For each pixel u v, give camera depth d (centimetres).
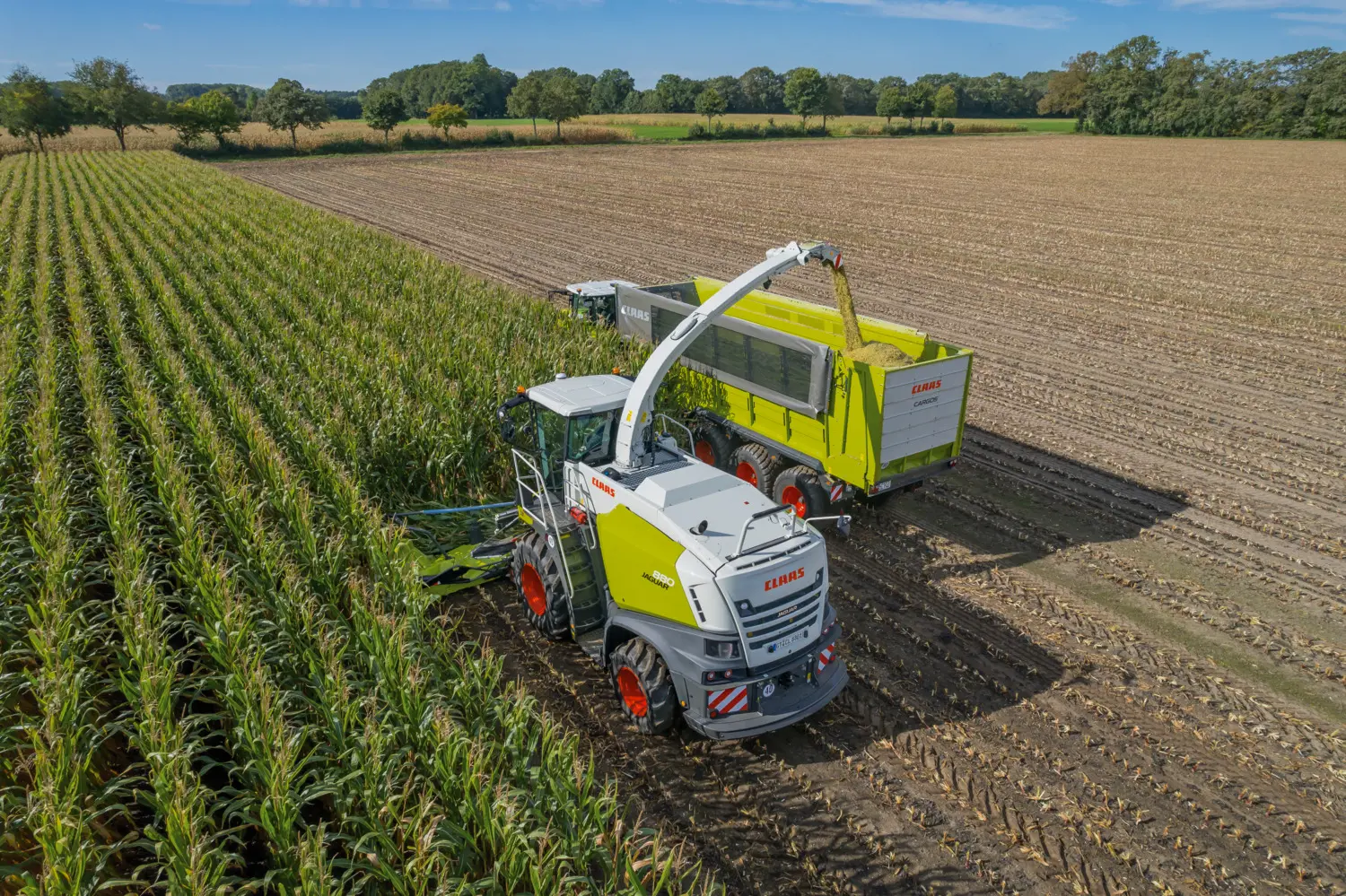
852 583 1041
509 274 2764
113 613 699
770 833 657
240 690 608
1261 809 682
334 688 617
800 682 754
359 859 558
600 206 4250
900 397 1020
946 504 1252
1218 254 2978
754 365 1198
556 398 866
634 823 658
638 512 748
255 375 1357
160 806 525
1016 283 2612
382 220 3816
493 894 505
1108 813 677
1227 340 2011
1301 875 617
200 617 753
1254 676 850
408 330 1647
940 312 2283
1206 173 5541
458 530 1095
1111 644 905
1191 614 959
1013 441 1466
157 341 1528
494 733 625
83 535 920
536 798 552
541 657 877
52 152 7056
